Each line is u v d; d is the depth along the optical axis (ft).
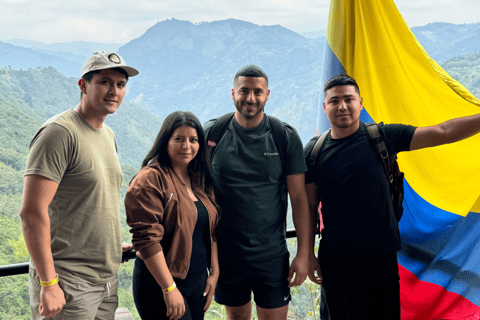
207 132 7.07
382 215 6.78
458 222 8.89
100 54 5.76
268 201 6.89
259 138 6.86
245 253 6.88
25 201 5.21
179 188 6.00
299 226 7.11
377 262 6.85
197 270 6.16
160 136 6.08
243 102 6.66
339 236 6.96
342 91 6.77
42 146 5.30
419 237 9.32
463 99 8.63
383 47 9.14
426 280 9.05
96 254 5.83
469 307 8.47
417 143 6.79
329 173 6.92
